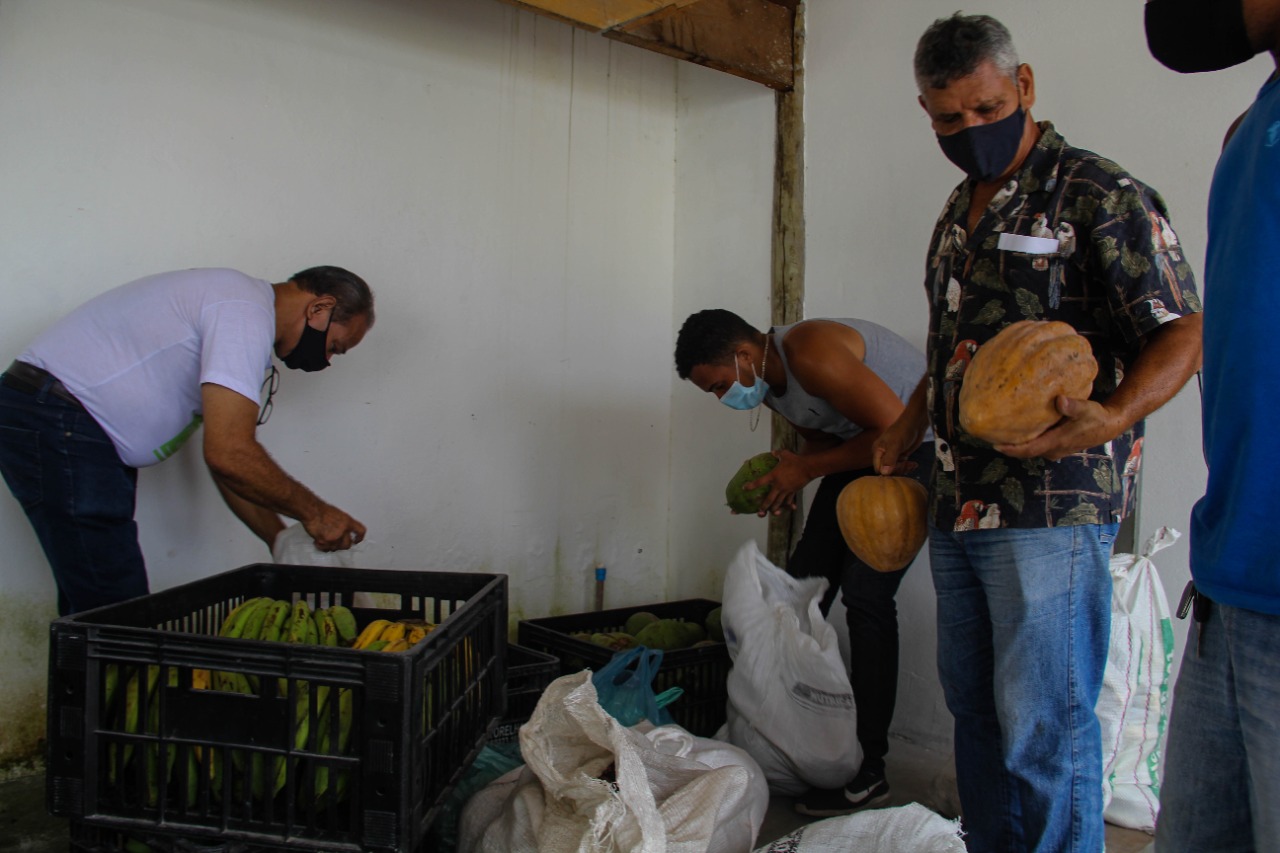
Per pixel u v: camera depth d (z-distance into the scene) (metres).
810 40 3.86
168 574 3.15
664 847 1.70
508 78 3.88
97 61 2.98
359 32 3.48
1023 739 1.78
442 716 2.03
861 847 2.02
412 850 1.81
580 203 4.12
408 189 3.62
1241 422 1.27
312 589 2.59
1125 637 2.52
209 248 3.19
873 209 3.60
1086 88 2.98
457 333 3.77
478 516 3.86
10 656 2.88
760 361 2.95
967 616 1.96
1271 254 1.24
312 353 2.61
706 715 3.22
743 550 3.02
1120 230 1.68
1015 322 1.78
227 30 3.21
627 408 4.32
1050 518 1.74
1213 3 1.34
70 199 2.95
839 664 2.81
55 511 2.35
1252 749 1.28
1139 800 2.61
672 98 4.45
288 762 1.82
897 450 2.21
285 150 3.33
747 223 4.12
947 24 1.76
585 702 1.89
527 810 1.96
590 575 4.21
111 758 1.91
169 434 2.46
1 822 2.60
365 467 3.55
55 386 2.32
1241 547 1.27
